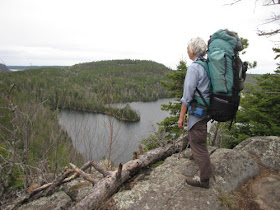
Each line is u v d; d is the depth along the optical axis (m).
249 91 6.69
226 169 2.38
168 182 2.27
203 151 1.95
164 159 3.19
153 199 1.99
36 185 3.74
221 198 1.92
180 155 2.98
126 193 2.15
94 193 2.12
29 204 2.89
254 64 5.65
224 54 1.63
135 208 1.88
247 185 2.24
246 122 6.20
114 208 1.92
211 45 1.78
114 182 2.29
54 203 2.83
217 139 6.22
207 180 2.03
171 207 1.85
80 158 4.95
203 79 1.72
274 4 2.70
